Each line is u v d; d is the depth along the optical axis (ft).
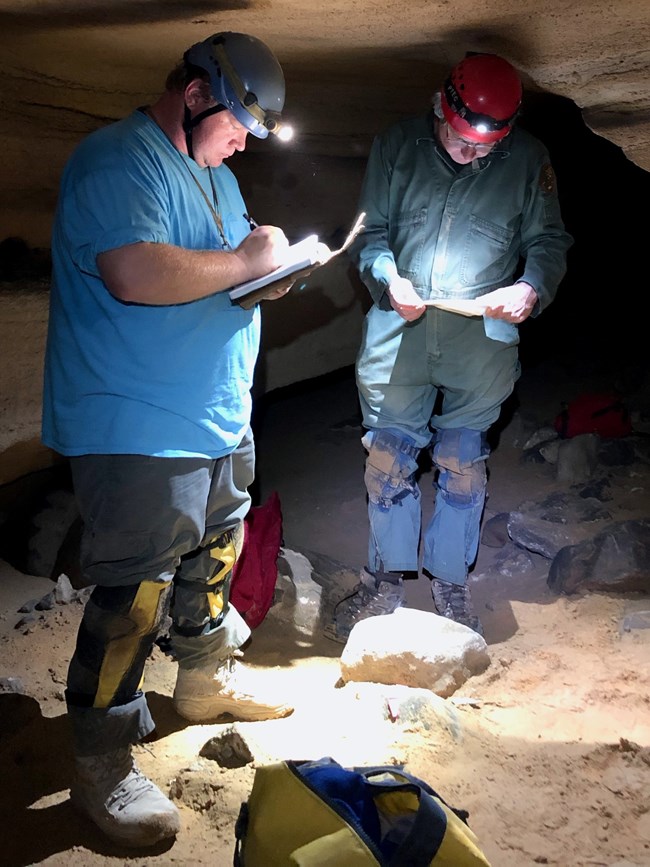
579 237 22.02
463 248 10.41
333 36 10.28
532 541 13.20
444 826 6.17
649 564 12.12
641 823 8.02
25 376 11.96
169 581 8.01
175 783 8.46
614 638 11.09
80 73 11.80
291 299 15.37
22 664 10.51
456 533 11.50
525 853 7.70
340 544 13.89
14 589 12.36
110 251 6.93
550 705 9.88
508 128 9.58
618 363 18.65
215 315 7.72
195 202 7.68
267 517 12.14
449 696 10.17
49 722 9.44
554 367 18.81
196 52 7.37
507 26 9.75
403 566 11.51
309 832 6.24
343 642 11.46
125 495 7.54
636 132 11.25
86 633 7.83
